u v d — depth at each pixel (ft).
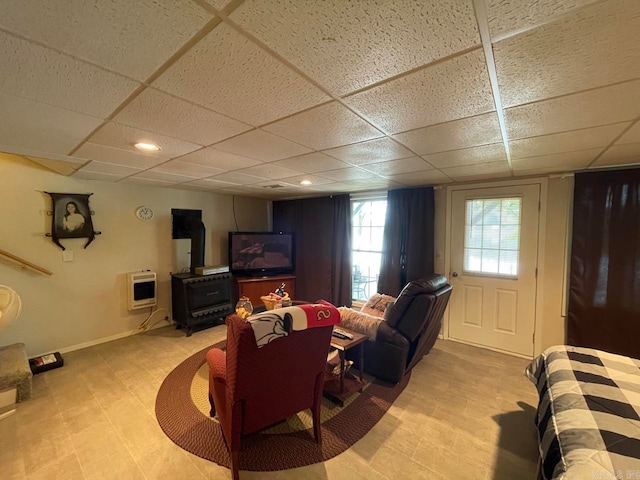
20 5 2.33
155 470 5.44
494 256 11.05
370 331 8.54
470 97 4.10
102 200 11.44
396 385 8.46
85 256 11.05
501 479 5.28
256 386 5.02
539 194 10.07
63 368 9.34
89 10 2.41
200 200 14.92
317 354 5.73
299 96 4.08
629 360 5.80
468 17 2.53
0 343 9.36
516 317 10.63
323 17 2.54
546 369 6.00
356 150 6.91
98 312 11.43
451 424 6.77
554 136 5.82
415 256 12.51
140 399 7.64
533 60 3.18
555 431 4.16
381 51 3.03
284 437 6.34
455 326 11.96
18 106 4.36
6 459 5.67
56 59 3.14
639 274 8.41
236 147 6.65
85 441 6.14
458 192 11.73
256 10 2.45
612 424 3.94
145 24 2.60
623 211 8.59
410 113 4.67
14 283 9.55
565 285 9.75
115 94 4.00
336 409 7.33
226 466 5.55
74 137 5.91
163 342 11.53
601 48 2.93
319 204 16.24
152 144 6.42
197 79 3.61
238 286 15.15
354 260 15.84
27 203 9.71
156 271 13.17
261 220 18.22
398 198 13.03
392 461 5.69
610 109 4.46
